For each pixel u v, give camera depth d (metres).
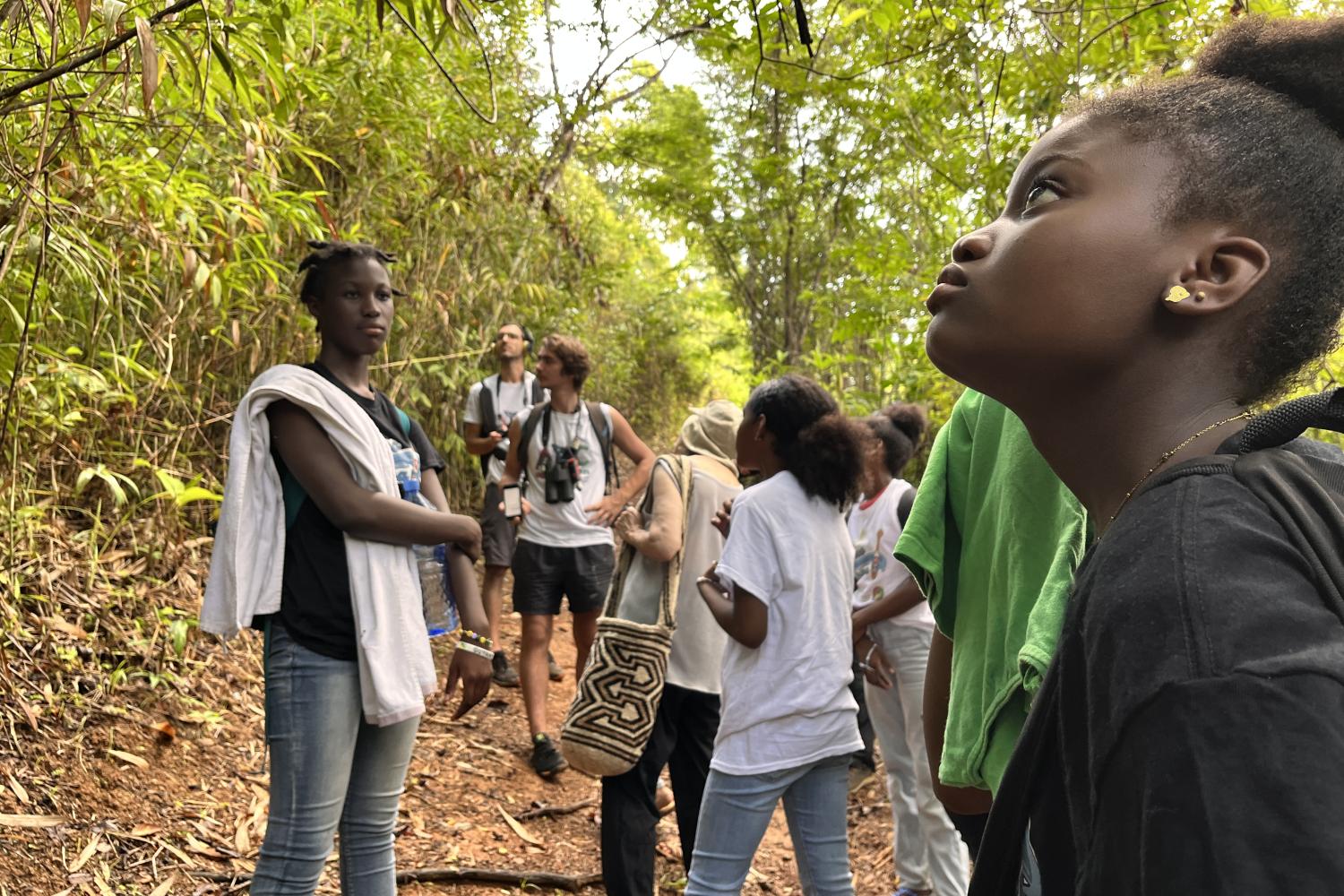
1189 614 0.48
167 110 3.11
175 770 3.33
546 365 4.55
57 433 3.60
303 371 2.17
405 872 3.19
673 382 14.14
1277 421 0.56
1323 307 0.60
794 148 9.73
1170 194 0.60
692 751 3.08
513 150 6.99
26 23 2.17
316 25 4.73
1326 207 0.60
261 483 2.15
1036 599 1.08
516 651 5.57
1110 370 0.62
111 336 3.76
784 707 2.45
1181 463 0.57
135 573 3.90
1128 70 3.09
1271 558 0.50
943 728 1.32
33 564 3.51
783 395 2.60
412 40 5.09
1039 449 0.68
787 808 2.59
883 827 3.98
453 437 6.82
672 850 3.72
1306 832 0.43
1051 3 2.92
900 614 3.13
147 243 3.42
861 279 6.09
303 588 2.14
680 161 10.36
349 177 5.51
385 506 2.15
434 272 6.22
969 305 0.64
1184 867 0.45
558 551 4.41
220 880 2.86
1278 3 2.15
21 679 3.28
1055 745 0.60
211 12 2.19
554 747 4.18
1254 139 0.60
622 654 2.87
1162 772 0.47
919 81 4.77
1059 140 0.65
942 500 1.29
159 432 4.29
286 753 2.11
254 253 4.32
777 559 2.46
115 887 2.70
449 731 4.39
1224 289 0.59
